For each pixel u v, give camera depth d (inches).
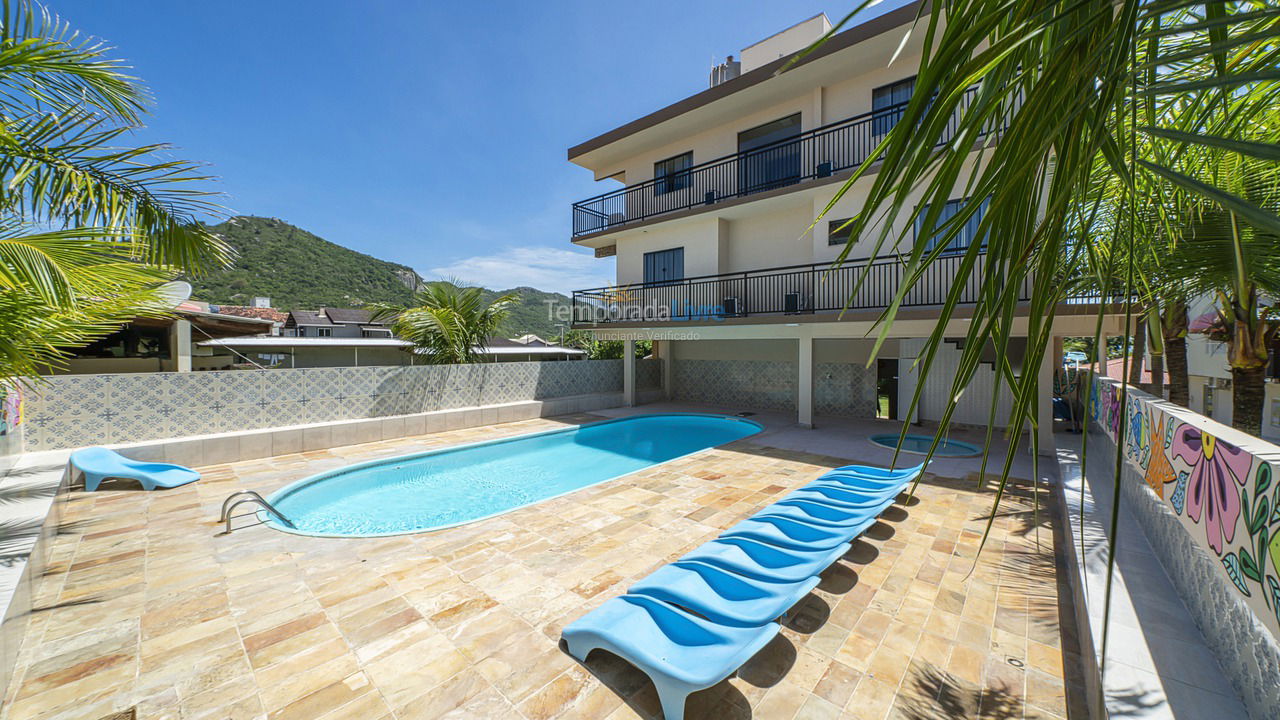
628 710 112.3
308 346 588.1
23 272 118.9
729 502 247.0
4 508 189.3
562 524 218.1
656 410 563.2
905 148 29.0
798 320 415.5
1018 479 277.3
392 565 179.3
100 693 116.9
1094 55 28.7
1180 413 127.6
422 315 490.9
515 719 109.7
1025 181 33.4
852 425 460.8
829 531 174.7
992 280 32.9
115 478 281.1
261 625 142.8
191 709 112.4
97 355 463.8
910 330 389.1
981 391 427.5
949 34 28.1
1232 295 149.5
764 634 111.1
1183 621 115.9
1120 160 28.7
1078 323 302.2
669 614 124.9
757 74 446.3
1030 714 109.5
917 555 183.9
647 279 587.2
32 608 150.4
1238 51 50.6
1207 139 21.2
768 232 495.8
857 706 112.3
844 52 397.4
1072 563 159.6
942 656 128.4
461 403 471.8
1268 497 72.4
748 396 594.2
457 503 283.7
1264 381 150.7
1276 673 81.2
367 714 111.1
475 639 136.6
